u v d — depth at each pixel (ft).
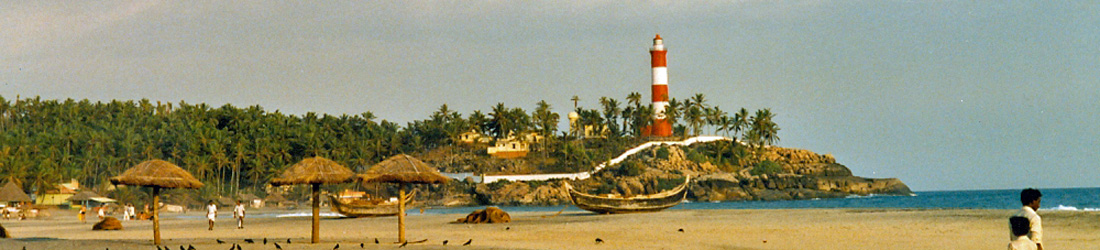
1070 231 129.90
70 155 609.42
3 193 372.58
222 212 514.27
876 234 132.57
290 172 119.75
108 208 466.29
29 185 514.68
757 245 117.39
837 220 173.37
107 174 613.93
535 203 638.53
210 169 649.20
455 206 642.63
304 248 110.73
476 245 117.80
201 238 144.25
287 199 643.86
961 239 120.88
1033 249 53.42
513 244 121.29
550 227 169.58
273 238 142.20
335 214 333.21
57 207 504.84
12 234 178.09
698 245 118.42
